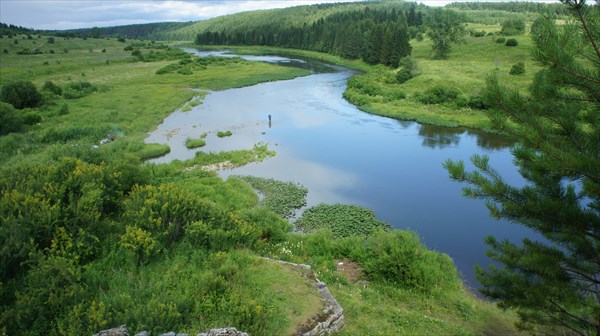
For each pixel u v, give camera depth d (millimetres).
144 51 164750
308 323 12898
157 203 18344
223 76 97438
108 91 74938
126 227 16625
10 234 13805
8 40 165500
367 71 111000
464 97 64188
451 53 109812
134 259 15211
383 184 35656
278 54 167500
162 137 49281
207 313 12539
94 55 146625
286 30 189375
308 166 39938
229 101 72562
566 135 10109
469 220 29047
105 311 11570
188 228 17844
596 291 10633
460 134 52688
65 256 14188
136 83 87250
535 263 10383
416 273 18891
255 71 106312
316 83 93000
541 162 9227
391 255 19688
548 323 12016
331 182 35938
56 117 53719
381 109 64688
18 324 11219
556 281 10508
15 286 12711
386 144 47969
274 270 15883
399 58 104438
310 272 16328
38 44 166125
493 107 10875
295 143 47750
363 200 32250
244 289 14070
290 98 75688
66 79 89125
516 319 17266
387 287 18625
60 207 16219
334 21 199500
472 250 24875
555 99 9852
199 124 55969
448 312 17203
